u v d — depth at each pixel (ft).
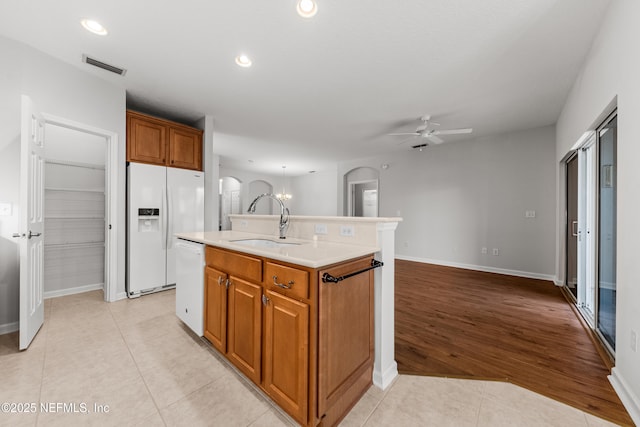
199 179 11.71
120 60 7.99
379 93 10.05
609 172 6.80
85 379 5.22
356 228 5.59
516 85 9.30
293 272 4.19
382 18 6.17
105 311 8.59
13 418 4.20
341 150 19.16
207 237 7.07
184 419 4.27
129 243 9.70
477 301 10.07
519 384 5.24
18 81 7.23
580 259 9.23
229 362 5.87
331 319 4.11
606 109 6.10
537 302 9.98
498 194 14.90
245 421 4.26
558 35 6.65
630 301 4.77
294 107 11.44
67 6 5.87
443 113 11.93
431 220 17.52
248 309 5.04
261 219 8.18
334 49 7.38
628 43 4.90
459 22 6.27
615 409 4.58
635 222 4.63
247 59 7.89
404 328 7.77
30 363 5.73
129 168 9.69
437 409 4.56
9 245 7.24
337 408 4.26
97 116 8.91
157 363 5.81
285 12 6.01
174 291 10.66
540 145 13.61
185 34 6.80
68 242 10.36
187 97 10.45
